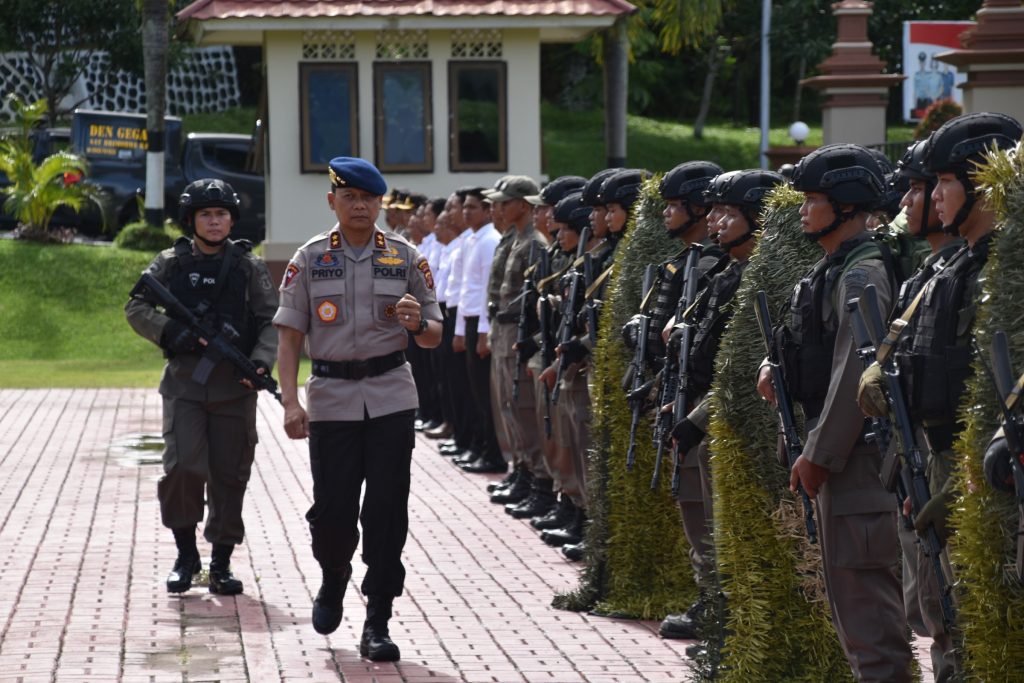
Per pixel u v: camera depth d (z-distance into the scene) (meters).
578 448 11.77
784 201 7.54
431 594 11.09
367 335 9.17
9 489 16.25
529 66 30.81
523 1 30.27
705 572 8.27
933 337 5.84
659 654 9.21
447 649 9.41
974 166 5.75
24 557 12.45
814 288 6.77
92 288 34.69
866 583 6.77
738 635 7.65
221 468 10.94
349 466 9.20
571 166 56.19
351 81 30.42
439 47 30.61
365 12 29.55
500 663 9.02
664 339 9.01
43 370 29.62
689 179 9.35
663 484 10.05
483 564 12.23
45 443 20.11
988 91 21.62
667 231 10.09
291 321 9.26
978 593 5.35
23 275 34.78
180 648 9.41
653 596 10.20
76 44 55.06
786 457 7.02
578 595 10.54
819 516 6.86
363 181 9.16
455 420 18.66
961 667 5.73
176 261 10.84
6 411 23.61
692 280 8.84
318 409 9.19
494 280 15.48
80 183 37.72
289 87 30.33
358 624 10.15
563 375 11.98
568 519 13.47
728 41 62.19
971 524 5.35
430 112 30.66
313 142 30.47
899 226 6.95
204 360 10.64
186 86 60.25
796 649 7.52
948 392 5.77
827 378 6.73
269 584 11.48
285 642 9.59
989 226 5.79
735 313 7.64
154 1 36.75
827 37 58.56
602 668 8.89
